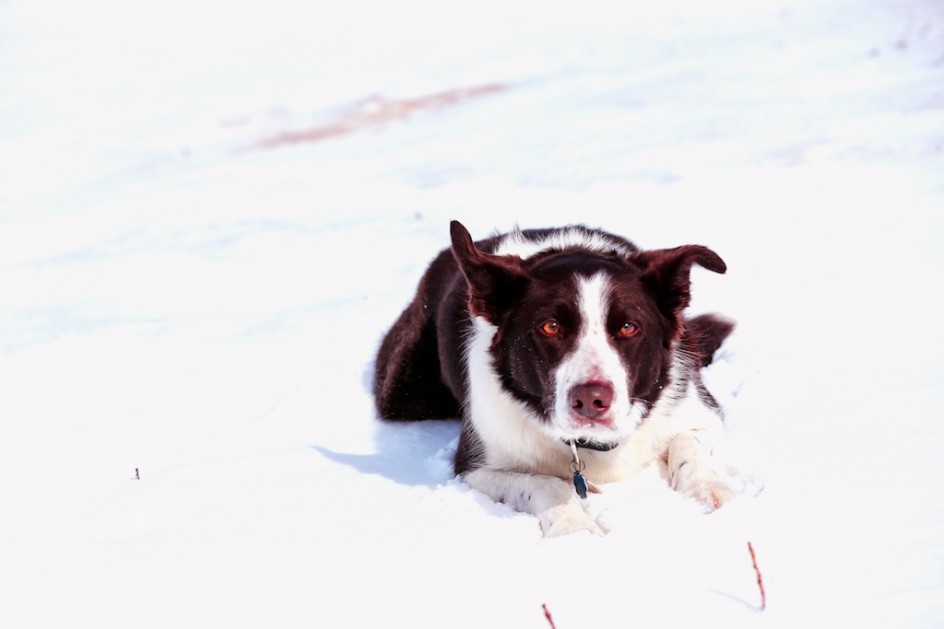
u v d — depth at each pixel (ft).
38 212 57.36
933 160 35.01
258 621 13.00
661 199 36.42
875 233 27.81
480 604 12.67
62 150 79.36
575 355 15.33
